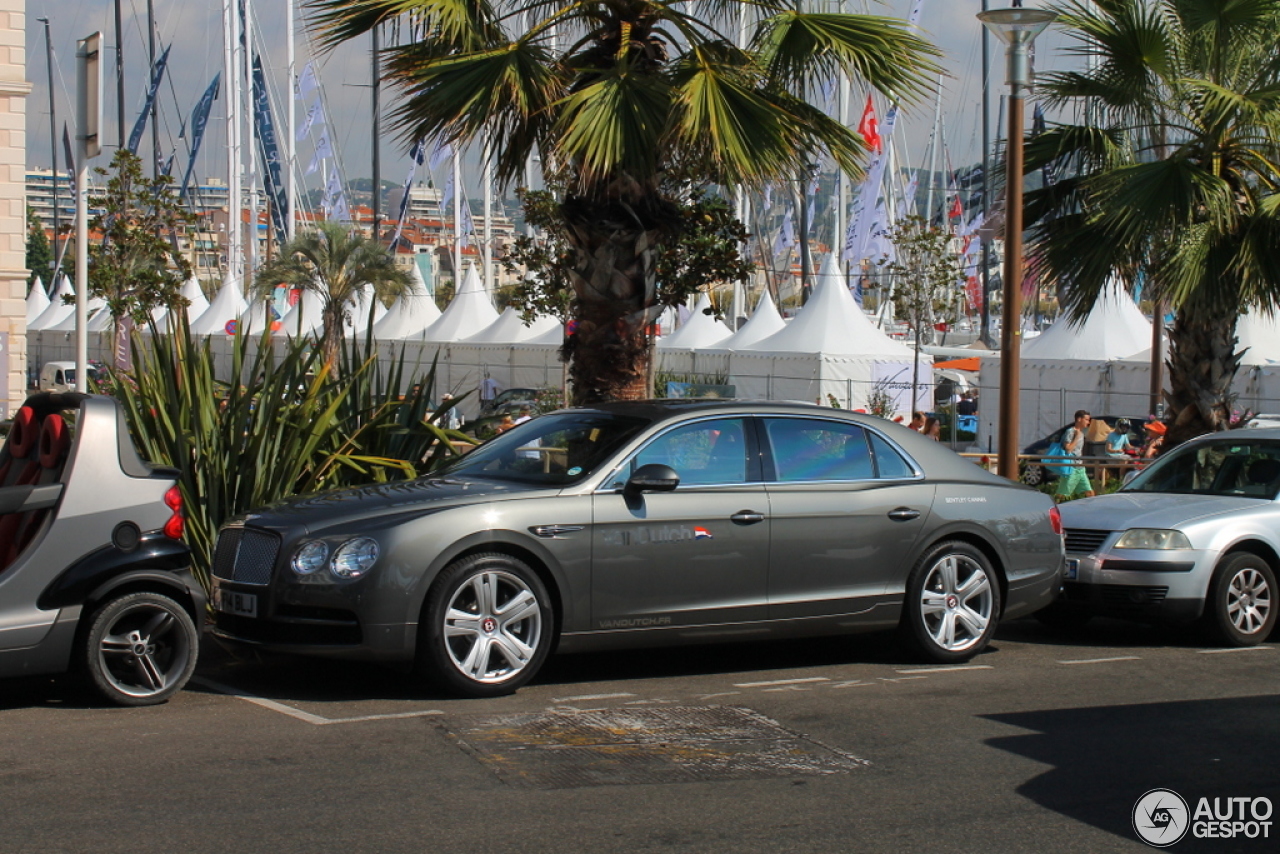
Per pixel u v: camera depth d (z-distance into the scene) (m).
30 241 91.31
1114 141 12.52
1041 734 6.16
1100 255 11.74
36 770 5.29
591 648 6.96
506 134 10.70
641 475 6.96
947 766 5.58
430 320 42.62
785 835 4.63
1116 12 11.99
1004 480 8.39
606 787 5.18
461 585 6.58
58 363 37.41
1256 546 9.12
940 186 60.56
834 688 7.18
